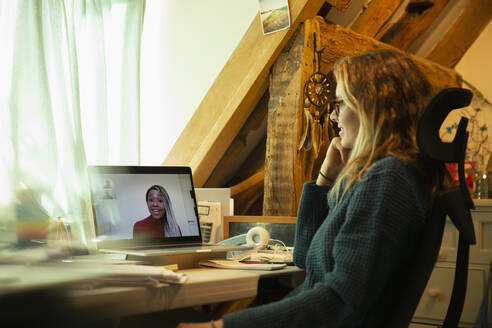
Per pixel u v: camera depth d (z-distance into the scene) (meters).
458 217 0.92
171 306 1.01
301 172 2.27
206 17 2.44
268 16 2.22
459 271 1.02
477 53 3.24
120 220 1.45
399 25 2.89
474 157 3.18
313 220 1.37
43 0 1.73
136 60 2.23
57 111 1.73
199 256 1.43
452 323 1.02
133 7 2.26
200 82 2.44
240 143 2.61
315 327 0.90
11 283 0.63
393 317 0.91
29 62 1.64
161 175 1.60
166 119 2.52
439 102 0.91
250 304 1.69
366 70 1.09
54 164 1.62
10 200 1.48
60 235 1.42
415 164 0.98
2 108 1.58
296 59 2.25
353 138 1.19
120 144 2.18
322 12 2.51
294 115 2.25
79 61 1.97
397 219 0.92
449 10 3.09
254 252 1.66
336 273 0.92
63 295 0.63
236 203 2.88
